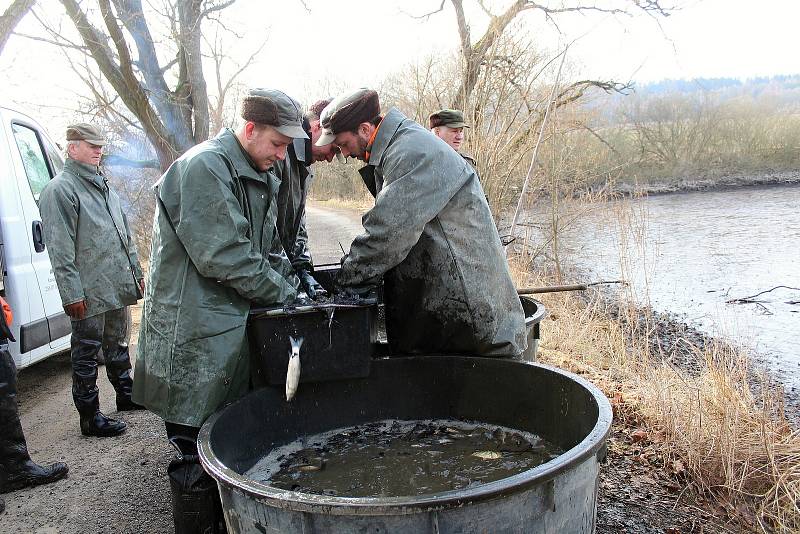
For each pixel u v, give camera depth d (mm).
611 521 3197
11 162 4777
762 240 13539
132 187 13219
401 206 2848
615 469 3766
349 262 2957
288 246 3734
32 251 4805
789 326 7625
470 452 2822
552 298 8023
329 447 2955
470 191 3021
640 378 4984
